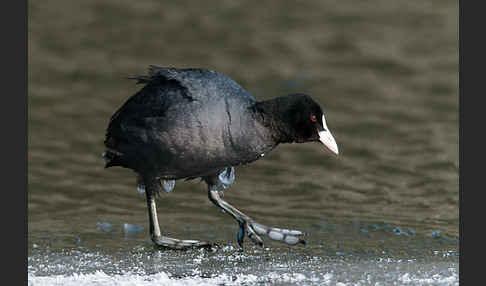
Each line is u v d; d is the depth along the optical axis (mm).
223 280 8523
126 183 12922
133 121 10133
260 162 13852
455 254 9578
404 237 10375
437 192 12383
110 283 8414
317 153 14305
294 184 12781
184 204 12008
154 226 10234
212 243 10062
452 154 13969
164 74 10195
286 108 9906
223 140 9758
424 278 8539
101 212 11586
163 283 8375
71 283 8414
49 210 11562
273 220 11164
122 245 10164
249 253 9852
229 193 12359
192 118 9680
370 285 8289
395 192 12414
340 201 12023
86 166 13492
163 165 10055
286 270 8953
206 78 10000
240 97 9961
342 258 9477
